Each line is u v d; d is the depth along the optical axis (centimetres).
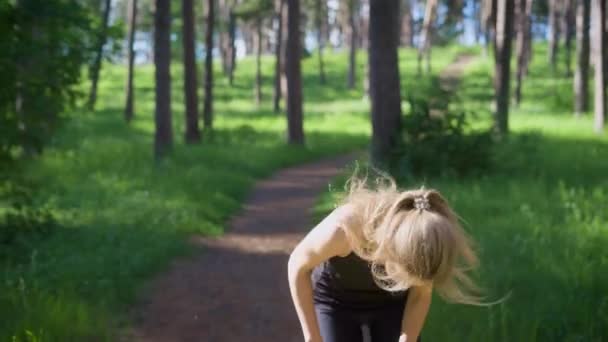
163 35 1784
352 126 3175
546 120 2784
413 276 283
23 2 820
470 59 6344
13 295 605
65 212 1059
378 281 311
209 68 2575
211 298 720
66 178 1380
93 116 3000
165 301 704
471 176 1345
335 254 314
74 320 579
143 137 2478
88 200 1169
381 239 288
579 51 2948
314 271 345
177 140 2416
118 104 3875
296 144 2325
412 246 277
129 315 653
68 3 862
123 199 1180
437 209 292
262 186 1588
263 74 5781
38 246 838
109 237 895
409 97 1459
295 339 611
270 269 847
